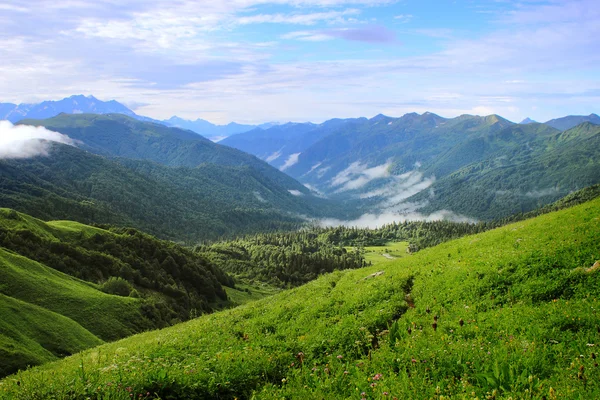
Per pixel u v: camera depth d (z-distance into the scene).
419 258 30.28
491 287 19.31
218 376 13.47
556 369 10.91
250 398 12.54
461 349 12.80
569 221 26.44
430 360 12.50
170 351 18.47
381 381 11.47
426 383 11.16
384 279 25.89
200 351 18.50
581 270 17.89
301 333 19.31
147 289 153.00
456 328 15.59
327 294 26.66
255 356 15.35
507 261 21.25
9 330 62.94
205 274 184.38
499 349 12.44
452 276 22.02
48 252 144.38
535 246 22.62
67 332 71.88
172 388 12.81
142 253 181.50
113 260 158.12
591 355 11.13
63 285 102.56
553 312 15.05
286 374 14.03
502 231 30.94
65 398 12.08
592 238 20.92
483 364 11.62
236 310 30.94
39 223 169.00
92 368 16.19
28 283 94.06
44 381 13.61
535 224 29.11
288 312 23.77
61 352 66.38
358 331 17.34
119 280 130.38
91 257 153.50
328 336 17.59
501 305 17.42
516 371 10.88
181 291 158.25
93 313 93.75
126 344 33.28
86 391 12.40
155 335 33.81
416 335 15.16
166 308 127.69
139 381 12.74
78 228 181.25
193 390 12.76
